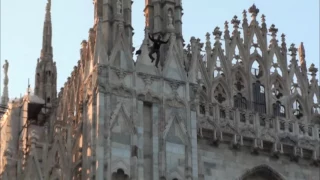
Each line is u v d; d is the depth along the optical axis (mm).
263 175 124062
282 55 134625
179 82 116500
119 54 114188
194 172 111562
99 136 106938
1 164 125562
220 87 127312
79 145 111625
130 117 110312
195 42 125312
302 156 126125
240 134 122562
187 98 115938
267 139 124250
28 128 132875
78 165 109938
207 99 124750
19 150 121250
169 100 114625
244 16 134750
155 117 112625
